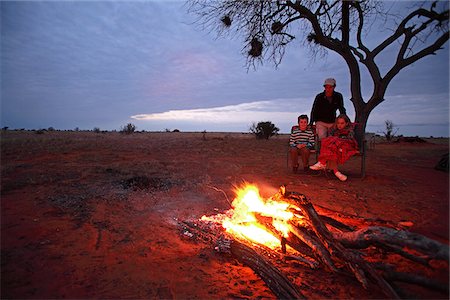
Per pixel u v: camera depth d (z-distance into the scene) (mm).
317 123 7207
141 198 4656
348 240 2465
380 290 2219
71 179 5816
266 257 2887
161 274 2475
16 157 9141
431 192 5215
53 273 2406
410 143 19719
